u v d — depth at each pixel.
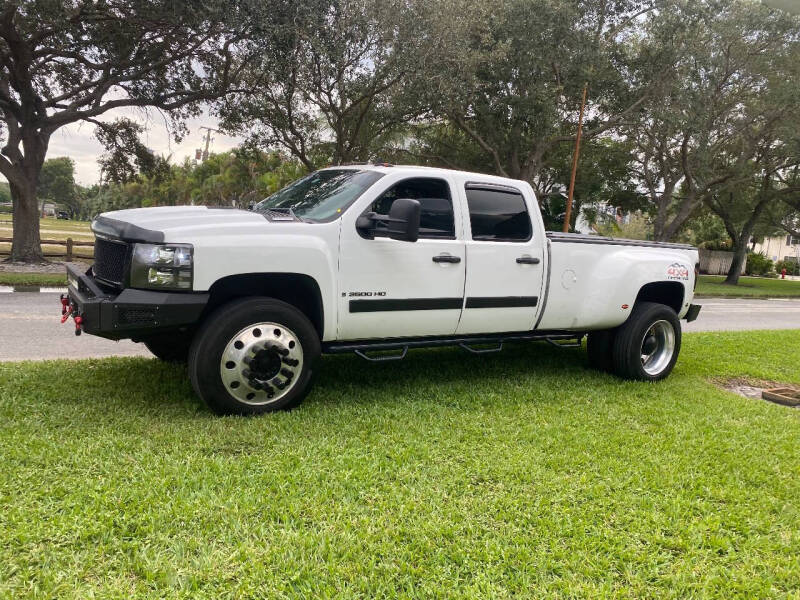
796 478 3.83
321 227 4.52
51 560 2.43
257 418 4.26
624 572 2.64
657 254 6.57
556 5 20.48
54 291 12.83
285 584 2.37
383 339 5.08
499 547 2.70
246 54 17.22
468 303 5.23
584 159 32.97
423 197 5.05
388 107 19.73
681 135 29.06
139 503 2.91
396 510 3.02
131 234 4.05
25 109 17.16
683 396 5.79
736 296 27.75
